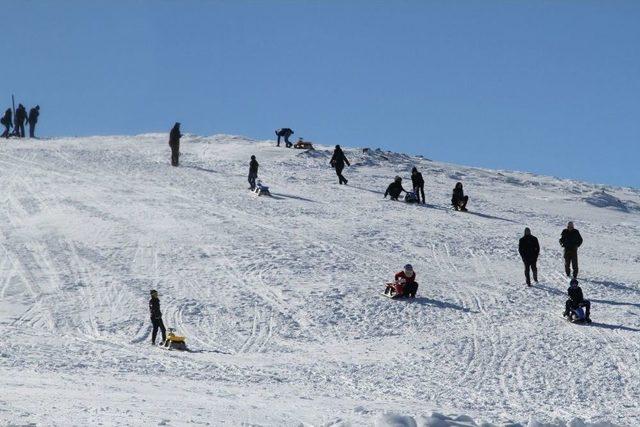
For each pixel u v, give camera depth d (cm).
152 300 2827
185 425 1377
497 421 1759
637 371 2584
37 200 5116
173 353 2684
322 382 2319
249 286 3556
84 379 1972
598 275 4000
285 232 4469
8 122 8125
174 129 6594
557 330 3100
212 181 5953
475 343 2922
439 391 2259
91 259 3894
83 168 6306
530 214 5619
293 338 2994
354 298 3447
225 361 2589
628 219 6044
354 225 4719
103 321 3094
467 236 4653
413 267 3972
